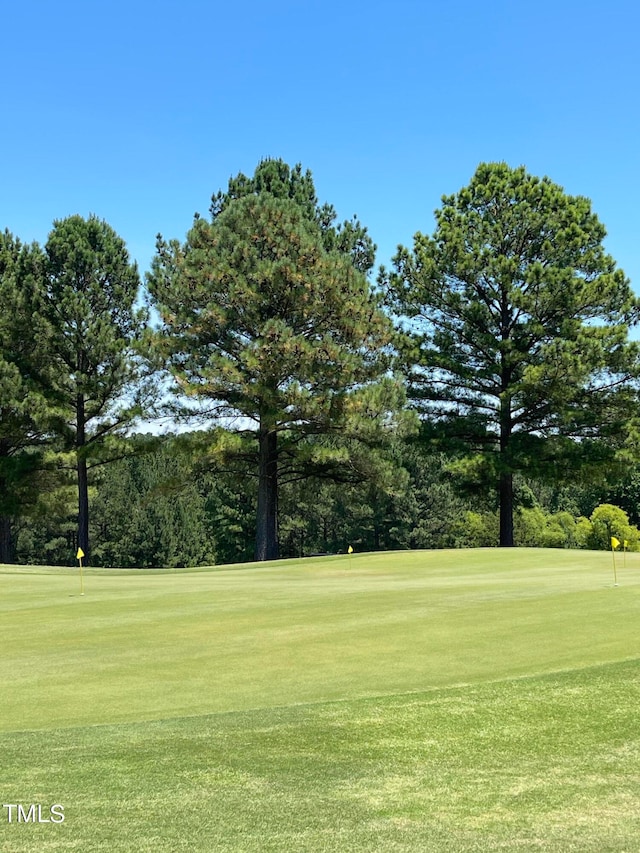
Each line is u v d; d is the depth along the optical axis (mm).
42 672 9688
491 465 34719
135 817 5008
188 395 32250
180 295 32688
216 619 13383
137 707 8039
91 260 37406
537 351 35688
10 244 40875
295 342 30469
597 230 37500
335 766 5934
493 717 6996
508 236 36844
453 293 36469
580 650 9867
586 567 21906
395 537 70688
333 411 32000
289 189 39344
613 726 6750
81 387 36719
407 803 5258
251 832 4801
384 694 8141
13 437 39219
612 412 35281
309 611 13859
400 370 36906
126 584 20438
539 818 5035
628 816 5070
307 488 40188
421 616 12844
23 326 36938
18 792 5422
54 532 75000
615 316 35562
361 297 32938
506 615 12625
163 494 36000
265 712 7324
